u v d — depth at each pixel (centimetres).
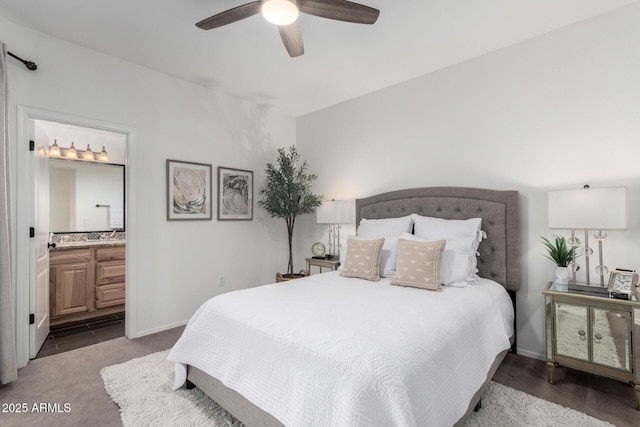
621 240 222
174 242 331
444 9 222
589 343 203
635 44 218
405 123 340
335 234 406
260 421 149
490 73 282
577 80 240
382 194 348
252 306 183
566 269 228
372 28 245
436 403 130
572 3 218
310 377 128
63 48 262
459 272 241
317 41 263
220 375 169
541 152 256
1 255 211
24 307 244
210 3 214
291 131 455
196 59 294
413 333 146
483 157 287
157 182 318
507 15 230
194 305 347
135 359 253
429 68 313
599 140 231
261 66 308
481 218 277
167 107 326
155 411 183
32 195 253
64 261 349
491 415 179
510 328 246
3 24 233
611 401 195
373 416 111
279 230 439
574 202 212
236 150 388
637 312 193
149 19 233
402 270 243
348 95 380
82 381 219
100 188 429
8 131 225
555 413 181
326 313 169
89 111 275
